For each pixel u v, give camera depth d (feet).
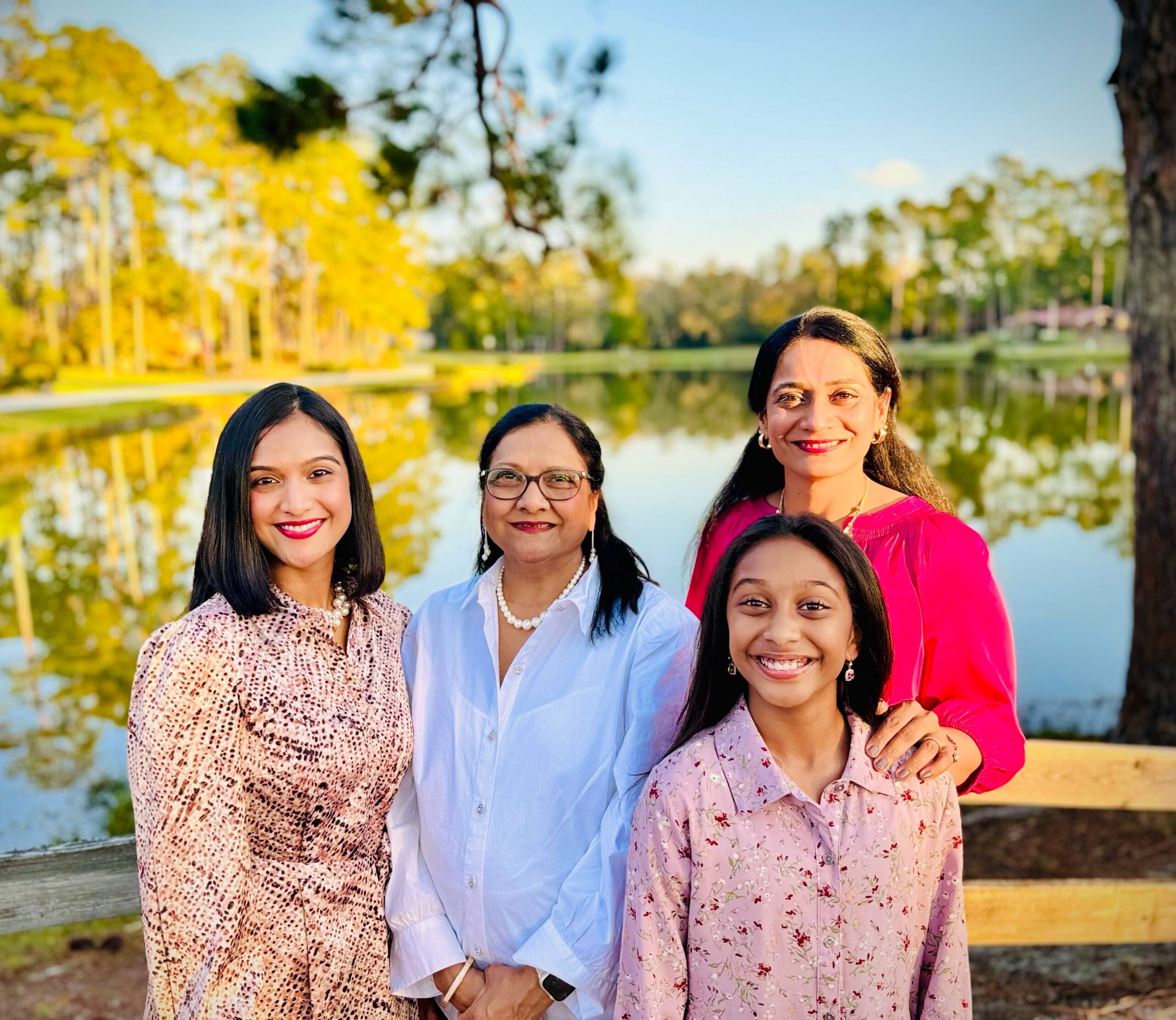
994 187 230.27
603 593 5.42
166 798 4.55
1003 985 8.91
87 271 134.82
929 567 5.63
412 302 178.19
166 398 100.63
